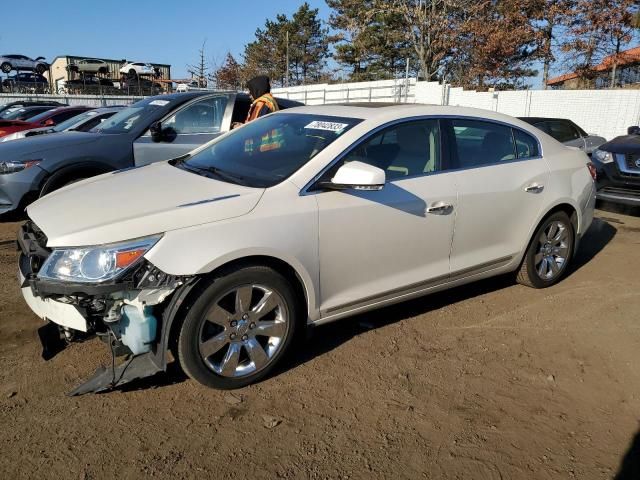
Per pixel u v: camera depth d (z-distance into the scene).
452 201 3.81
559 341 3.85
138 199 3.15
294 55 52.00
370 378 3.31
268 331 3.18
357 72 45.44
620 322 4.16
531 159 4.44
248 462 2.57
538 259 4.61
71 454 2.57
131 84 39.38
